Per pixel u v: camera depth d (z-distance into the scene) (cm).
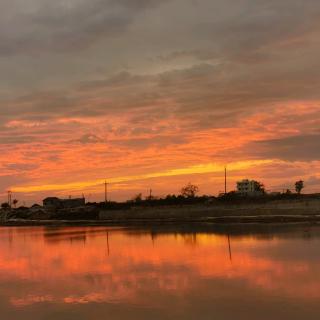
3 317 1916
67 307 2034
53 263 3516
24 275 2953
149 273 2819
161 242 4809
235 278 2519
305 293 2089
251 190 14188
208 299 2058
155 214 10512
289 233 5166
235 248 3912
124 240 5266
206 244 4394
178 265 3103
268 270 2734
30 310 2011
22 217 14925
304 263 2934
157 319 1795
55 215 13825
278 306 1892
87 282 2609
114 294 2250
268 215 8469
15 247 4991
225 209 9225
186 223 8394
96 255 3912
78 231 7556
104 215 11638
